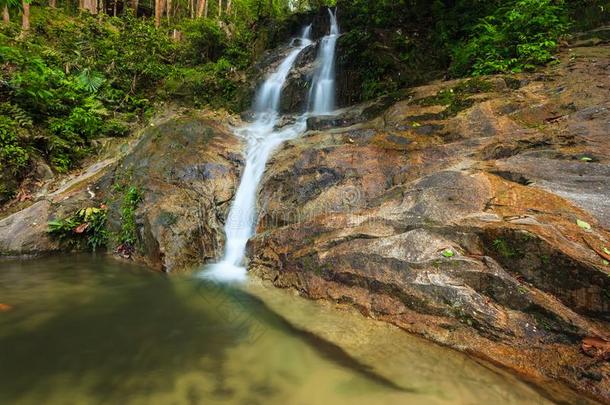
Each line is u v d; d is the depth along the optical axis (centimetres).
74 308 419
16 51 902
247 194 637
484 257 329
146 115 1109
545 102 575
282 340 344
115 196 675
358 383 276
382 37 993
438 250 351
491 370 274
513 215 353
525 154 461
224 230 611
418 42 990
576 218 331
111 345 339
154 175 669
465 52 830
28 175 732
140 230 593
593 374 243
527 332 282
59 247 612
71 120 870
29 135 764
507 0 911
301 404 255
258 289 465
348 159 560
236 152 727
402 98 752
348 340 332
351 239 418
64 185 743
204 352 327
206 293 466
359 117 779
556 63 705
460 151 511
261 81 1173
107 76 1175
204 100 1213
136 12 2189
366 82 948
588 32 792
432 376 277
